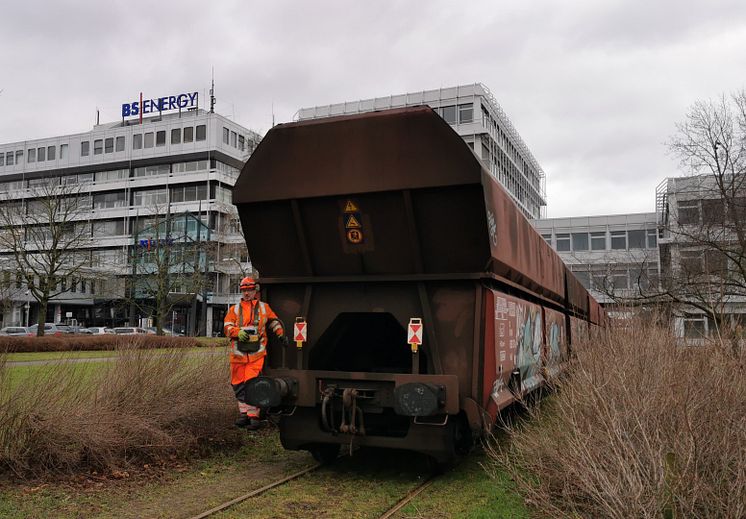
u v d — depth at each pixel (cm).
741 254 1900
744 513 413
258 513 566
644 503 421
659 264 3553
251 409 728
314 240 712
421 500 607
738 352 637
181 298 5119
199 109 8125
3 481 624
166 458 748
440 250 667
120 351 830
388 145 662
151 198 7650
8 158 8594
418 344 662
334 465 757
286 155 704
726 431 463
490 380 652
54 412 675
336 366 812
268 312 732
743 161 2161
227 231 5116
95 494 614
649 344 671
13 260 4131
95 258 5322
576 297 1620
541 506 520
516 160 7594
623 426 483
